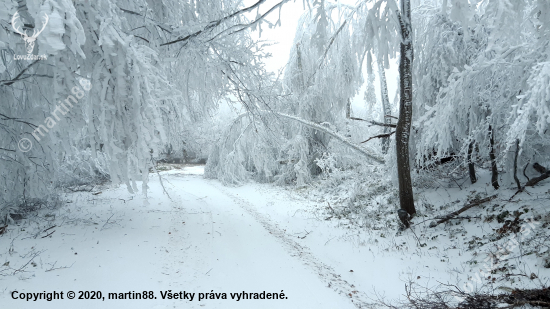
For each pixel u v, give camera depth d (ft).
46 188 21.90
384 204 29.25
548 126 18.43
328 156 43.75
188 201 35.47
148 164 16.25
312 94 46.39
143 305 12.07
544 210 16.40
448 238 19.03
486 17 10.66
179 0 21.65
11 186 20.68
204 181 58.08
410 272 16.20
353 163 44.04
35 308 11.27
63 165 33.22
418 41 26.43
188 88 22.95
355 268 17.84
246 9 17.48
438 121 21.03
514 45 17.25
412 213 23.63
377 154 32.50
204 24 19.36
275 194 43.42
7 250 16.30
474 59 22.50
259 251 19.84
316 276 16.30
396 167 27.45
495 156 21.85
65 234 19.51
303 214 31.42
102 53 14.70
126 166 16.22
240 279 15.35
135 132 15.53
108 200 31.42
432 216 22.97
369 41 20.56
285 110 48.37
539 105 14.35
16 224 21.24
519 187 19.98
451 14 10.72
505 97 19.93
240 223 26.99
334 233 24.58
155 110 14.23
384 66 20.04
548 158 20.16
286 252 20.02
